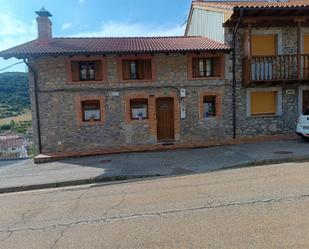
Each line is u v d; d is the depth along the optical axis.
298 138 13.74
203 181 7.79
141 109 14.56
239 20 13.23
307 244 3.97
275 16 13.53
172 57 14.28
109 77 14.03
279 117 14.91
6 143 17.11
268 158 9.83
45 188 8.95
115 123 14.24
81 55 13.32
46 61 13.70
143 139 14.45
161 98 14.55
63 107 13.95
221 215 5.19
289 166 8.78
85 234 4.86
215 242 4.20
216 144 13.69
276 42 14.69
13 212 6.47
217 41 15.21
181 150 13.31
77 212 6.05
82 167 11.02
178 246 4.17
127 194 7.13
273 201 5.69
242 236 4.32
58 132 14.02
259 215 5.05
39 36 14.54
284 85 14.80
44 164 12.47
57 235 4.91
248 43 13.95
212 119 14.60
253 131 14.84
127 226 5.05
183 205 5.91
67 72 13.78
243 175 8.05
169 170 9.63
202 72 14.71
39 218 5.89
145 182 8.38
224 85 14.52
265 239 4.18
